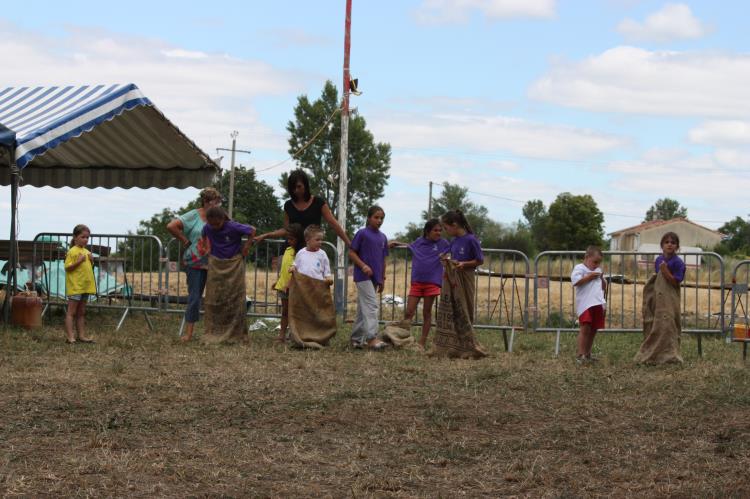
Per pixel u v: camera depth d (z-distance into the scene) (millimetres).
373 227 10805
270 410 6773
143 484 4789
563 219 80688
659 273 9945
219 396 7309
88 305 12695
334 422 6414
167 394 7336
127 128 14117
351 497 4668
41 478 4832
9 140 11344
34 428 6004
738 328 10602
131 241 12641
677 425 6539
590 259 10023
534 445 5852
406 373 8812
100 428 6043
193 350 10195
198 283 11180
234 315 11070
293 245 11141
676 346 9922
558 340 10852
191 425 6215
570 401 7445
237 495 4656
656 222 94375
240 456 5422
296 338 10672
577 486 4934
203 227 11125
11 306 12070
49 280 13312
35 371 8375
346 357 9906
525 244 78312
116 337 11125
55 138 11633
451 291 10266
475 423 6508
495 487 4906
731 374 9062
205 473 5020
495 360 10039
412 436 6008
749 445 5930
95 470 5008
